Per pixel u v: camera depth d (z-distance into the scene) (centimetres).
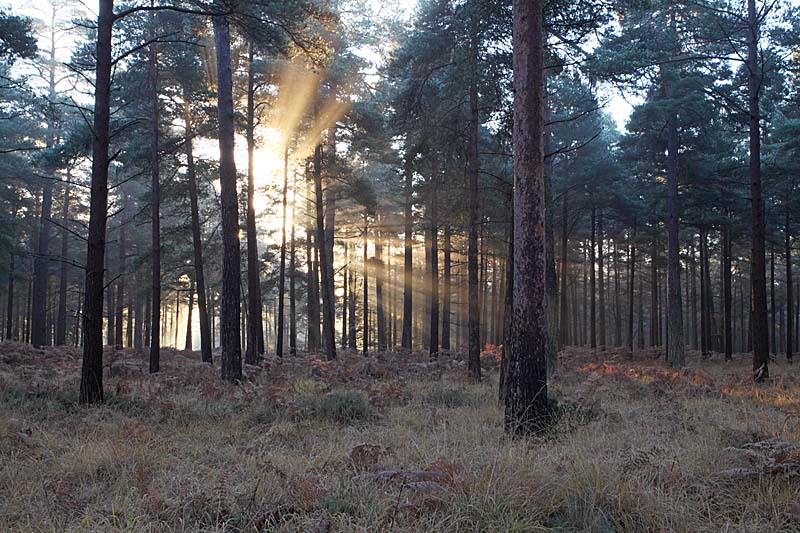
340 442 723
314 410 947
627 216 3234
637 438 683
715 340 4075
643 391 1220
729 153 2608
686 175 2570
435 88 1614
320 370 1616
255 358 1917
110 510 456
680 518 421
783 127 1870
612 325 5847
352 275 4053
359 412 934
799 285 4388
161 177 2345
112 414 911
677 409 965
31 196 3497
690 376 1577
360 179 2262
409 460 600
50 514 459
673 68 2058
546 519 434
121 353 2441
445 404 1077
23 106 2864
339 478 514
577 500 454
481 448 618
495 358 2173
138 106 2191
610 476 479
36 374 1372
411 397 1180
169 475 556
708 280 3362
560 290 3634
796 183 2619
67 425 811
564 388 1331
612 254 4000
